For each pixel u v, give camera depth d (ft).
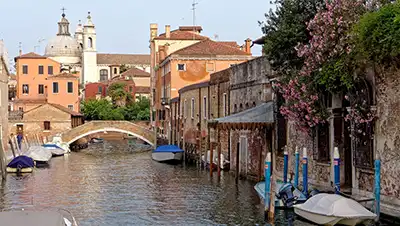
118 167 125.08
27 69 242.17
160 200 75.36
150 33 231.50
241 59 165.89
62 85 236.22
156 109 208.74
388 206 50.26
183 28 222.07
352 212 49.26
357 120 54.44
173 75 165.58
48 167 125.80
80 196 80.64
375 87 52.49
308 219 52.65
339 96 60.29
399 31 45.70
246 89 93.30
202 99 126.00
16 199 78.48
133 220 62.49
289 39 62.64
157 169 119.65
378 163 49.11
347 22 52.60
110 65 409.69
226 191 80.33
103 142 232.73
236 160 89.35
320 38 54.75
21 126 191.72
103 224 60.59
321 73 55.72
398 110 49.19
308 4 62.39
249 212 63.67
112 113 269.64
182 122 148.56
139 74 345.51
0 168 102.89
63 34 437.58
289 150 74.28
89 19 415.44
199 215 63.93
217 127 84.28
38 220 37.78
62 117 193.36
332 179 61.26
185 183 92.73
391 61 48.91
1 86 147.02
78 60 431.02
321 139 64.59
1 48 147.43
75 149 188.75
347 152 60.49
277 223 55.21
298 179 68.18
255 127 79.87
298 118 62.95
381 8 49.16
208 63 165.78
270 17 65.57
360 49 50.08
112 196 80.07
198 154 127.75
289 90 62.08
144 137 188.34
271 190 56.70
